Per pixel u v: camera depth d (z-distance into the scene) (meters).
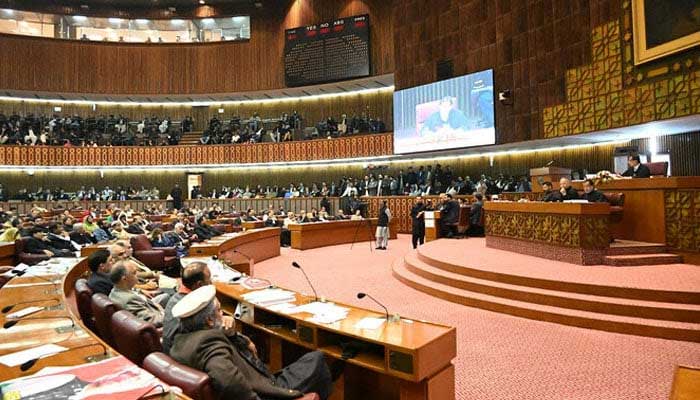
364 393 3.60
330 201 20.53
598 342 5.11
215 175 24.20
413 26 18.61
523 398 3.77
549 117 14.20
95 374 2.15
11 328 3.06
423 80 18.14
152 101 25.05
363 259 12.45
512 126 15.23
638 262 7.14
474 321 6.04
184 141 23.80
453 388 3.24
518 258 8.47
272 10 23.64
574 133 13.52
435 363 3.07
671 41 10.93
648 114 11.62
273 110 25.05
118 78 23.34
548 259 8.17
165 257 9.37
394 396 3.42
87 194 21.84
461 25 16.88
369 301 7.29
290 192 21.95
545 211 8.21
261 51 23.58
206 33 24.69
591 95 13.09
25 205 20.22
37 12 23.09
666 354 4.69
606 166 14.93
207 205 22.22
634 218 8.07
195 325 2.84
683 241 7.35
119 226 10.95
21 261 8.23
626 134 13.42
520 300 6.46
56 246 9.52
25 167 21.39
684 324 5.20
